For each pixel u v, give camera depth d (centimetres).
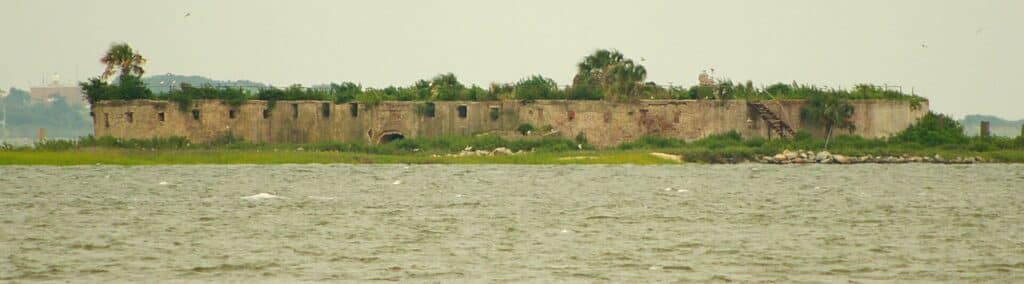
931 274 14725
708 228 18238
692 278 14475
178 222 18600
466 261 15412
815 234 17650
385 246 16450
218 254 15838
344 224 18462
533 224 18575
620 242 16850
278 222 18650
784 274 14688
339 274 14650
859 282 14288
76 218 18988
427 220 18962
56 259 15450
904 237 17375
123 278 14438
